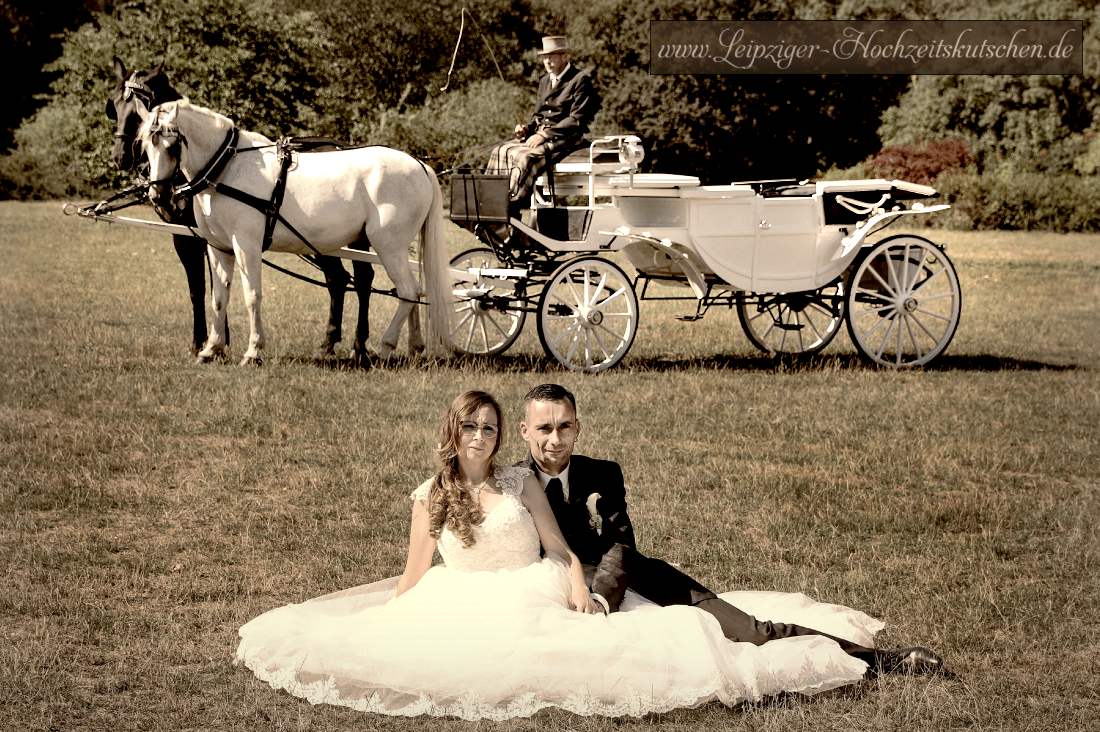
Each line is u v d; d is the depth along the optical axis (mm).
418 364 11438
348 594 5168
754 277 11898
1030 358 13297
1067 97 47125
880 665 4738
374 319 14680
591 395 10250
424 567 4926
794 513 7051
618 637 4480
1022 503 7375
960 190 37719
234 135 11008
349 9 51750
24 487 7137
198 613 5332
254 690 4535
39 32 53531
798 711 4379
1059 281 21859
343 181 11164
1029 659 4980
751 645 4617
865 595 5727
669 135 46219
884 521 6965
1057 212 37000
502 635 4488
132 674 4645
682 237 11547
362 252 11430
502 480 4914
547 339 11562
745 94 47031
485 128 34688
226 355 11383
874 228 12148
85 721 4250
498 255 11867
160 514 6789
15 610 5305
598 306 11578
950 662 4902
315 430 8703
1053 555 6441
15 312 13828
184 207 11094
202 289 11594
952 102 47625
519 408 9547
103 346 11828
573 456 5172
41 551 6062
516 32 57719
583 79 11508
